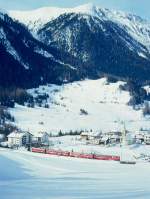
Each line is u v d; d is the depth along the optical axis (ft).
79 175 390.01
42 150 590.55
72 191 281.13
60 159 515.50
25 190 282.36
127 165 495.82
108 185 317.83
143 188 303.48
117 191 284.00
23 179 362.12
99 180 350.23
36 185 309.42
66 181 338.75
